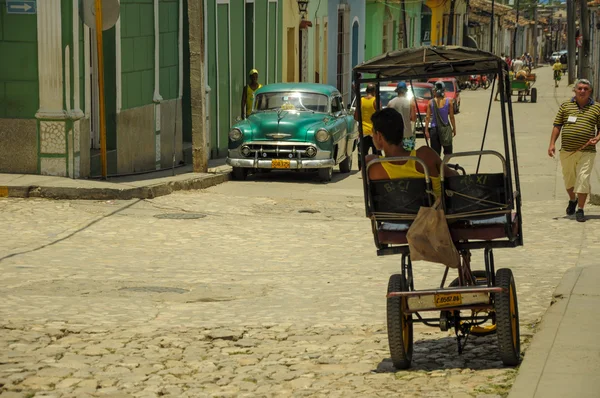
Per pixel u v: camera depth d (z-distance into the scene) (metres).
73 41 33.16
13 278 20.77
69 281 20.61
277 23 58.56
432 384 13.20
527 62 190.62
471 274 14.61
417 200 13.72
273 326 16.70
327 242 26.42
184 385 13.38
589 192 28.36
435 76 14.93
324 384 13.33
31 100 33.25
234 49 49.84
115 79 36.16
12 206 30.14
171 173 37.72
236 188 36.81
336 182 39.69
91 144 36.31
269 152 38.59
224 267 22.84
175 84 42.41
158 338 15.84
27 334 15.86
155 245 25.48
